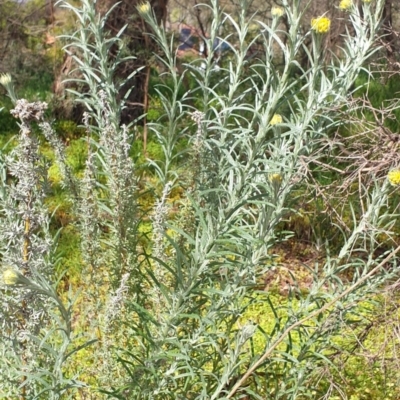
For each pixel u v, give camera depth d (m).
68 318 1.77
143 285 2.60
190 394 2.56
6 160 2.14
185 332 2.42
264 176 2.38
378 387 3.58
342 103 2.73
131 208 2.41
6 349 2.09
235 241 1.98
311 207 4.54
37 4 10.90
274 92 2.06
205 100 2.63
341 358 3.28
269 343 2.45
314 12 6.91
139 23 7.46
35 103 1.92
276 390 2.61
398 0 5.85
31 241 1.99
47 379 2.16
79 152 7.26
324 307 2.16
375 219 2.51
